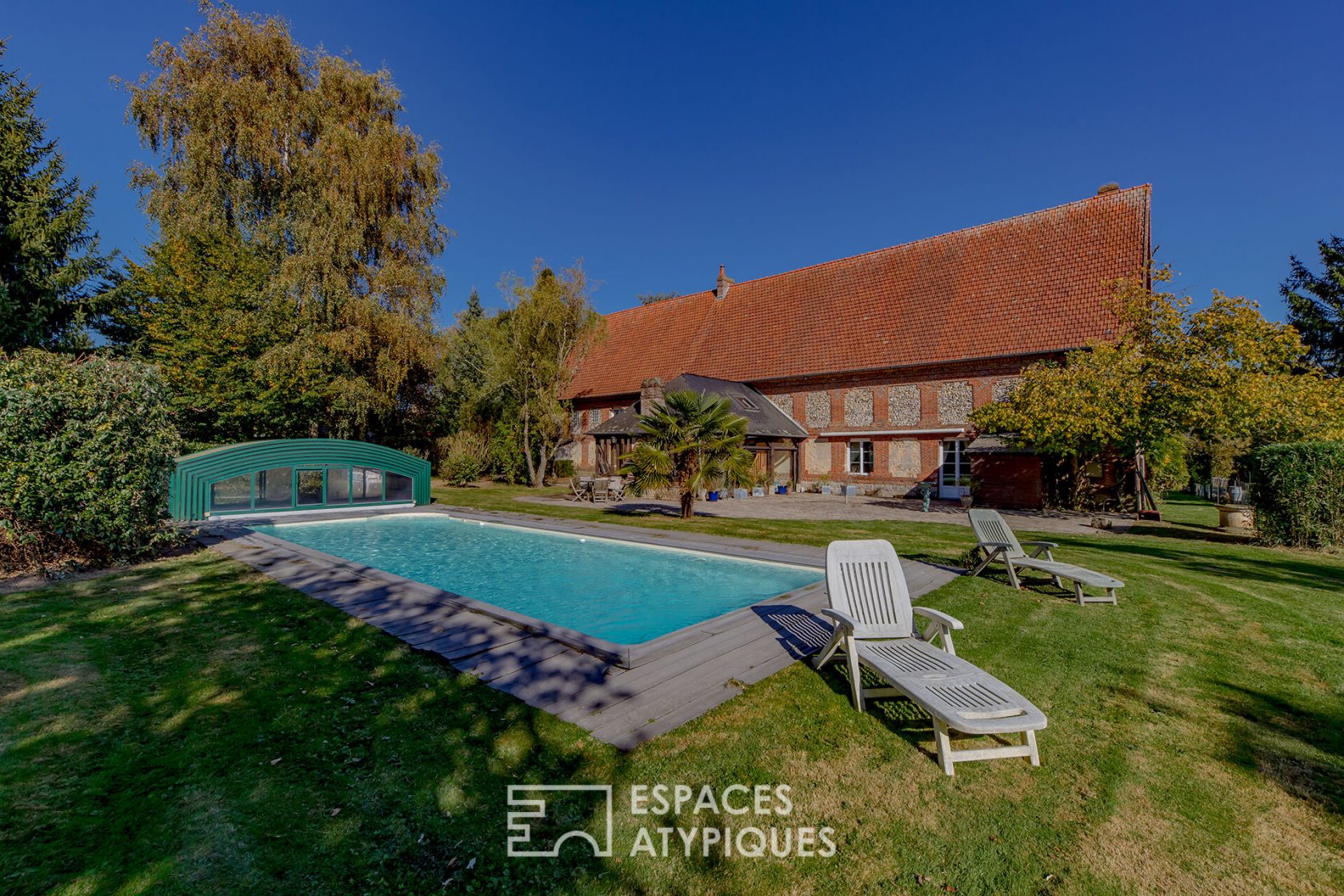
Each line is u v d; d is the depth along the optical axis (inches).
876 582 199.5
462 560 449.4
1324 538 436.5
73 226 829.8
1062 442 666.8
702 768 135.4
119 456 331.3
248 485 648.4
